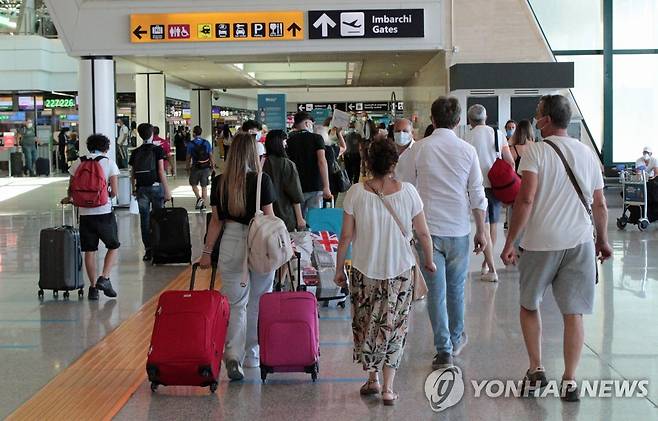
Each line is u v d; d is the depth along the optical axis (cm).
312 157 957
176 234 1129
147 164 1155
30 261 1191
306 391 577
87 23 1794
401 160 644
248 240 587
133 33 1789
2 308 861
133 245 1348
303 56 1906
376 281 540
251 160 600
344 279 566
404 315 543
